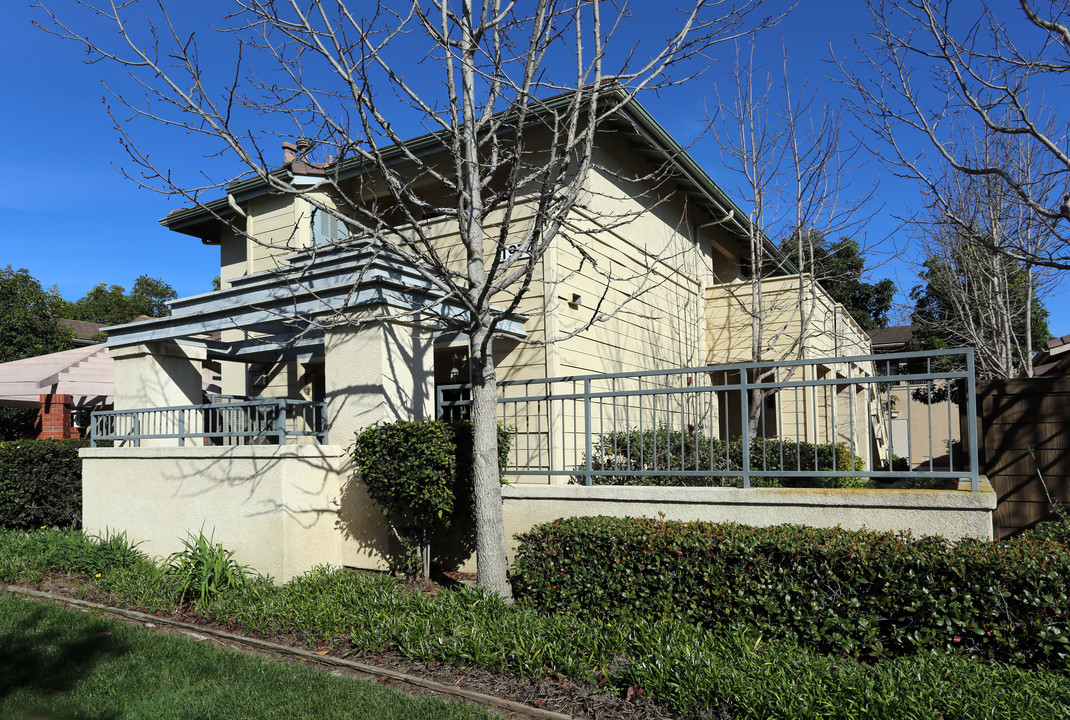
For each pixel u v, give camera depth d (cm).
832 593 455
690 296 1402
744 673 402
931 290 1454
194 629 582
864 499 523
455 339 920
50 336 2398
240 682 454
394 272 749
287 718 399
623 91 988
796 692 376
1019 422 673
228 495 733
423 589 657
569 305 984
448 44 614
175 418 1011
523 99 564
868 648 438
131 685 454
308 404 736
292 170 1027
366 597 596
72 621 589
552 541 552
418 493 628
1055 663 390
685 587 494
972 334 1169
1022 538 503
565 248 978
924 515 506
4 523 981
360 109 578
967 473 500
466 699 431
